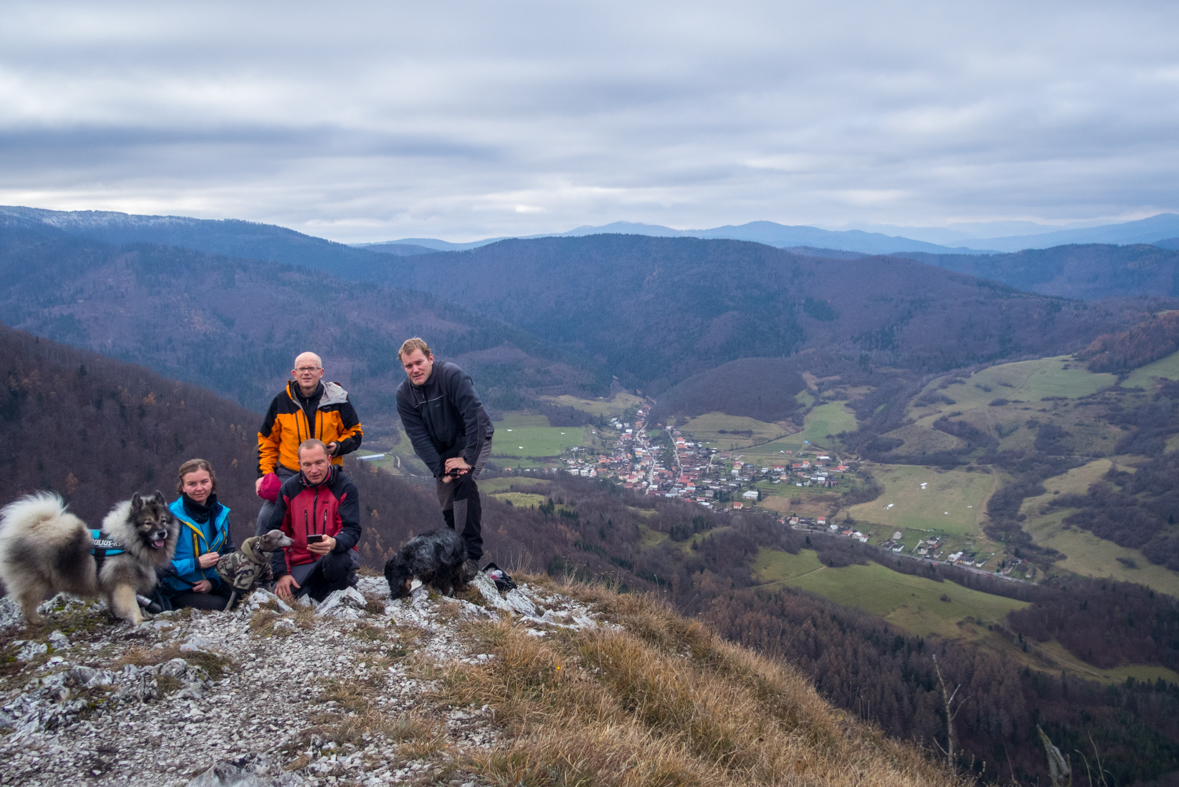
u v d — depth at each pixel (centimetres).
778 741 548
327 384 623
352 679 437
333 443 609
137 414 8512
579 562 5575
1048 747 488
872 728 813
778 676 780
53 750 336
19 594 461
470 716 406
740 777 446
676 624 816
